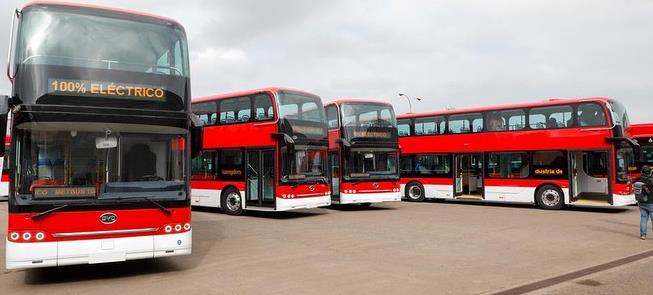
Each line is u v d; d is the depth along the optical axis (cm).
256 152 1795
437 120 2423
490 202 2484
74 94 791
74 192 773
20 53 785
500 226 1502
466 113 2316
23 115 762
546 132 2052
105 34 830
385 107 2145
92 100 802
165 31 880
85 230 773
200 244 1184
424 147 2466
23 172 758
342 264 945
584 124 1956
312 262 965
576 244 1168
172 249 830
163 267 929
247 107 1845
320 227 1502
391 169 2119
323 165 1880
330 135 2094
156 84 850
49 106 775
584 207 2162
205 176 1972
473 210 2034
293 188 1734
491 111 2225
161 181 836
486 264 940
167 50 873
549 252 1064
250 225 1561
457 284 782
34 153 768
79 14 822
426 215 1845
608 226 1497
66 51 799
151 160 834
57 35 800
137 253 802
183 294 736
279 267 920
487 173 2208
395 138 2141
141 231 808
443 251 1080
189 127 875
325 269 900
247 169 1823
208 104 1997
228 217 1808
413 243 1188
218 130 1944
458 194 2339
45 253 751
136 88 834
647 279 802
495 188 2177
